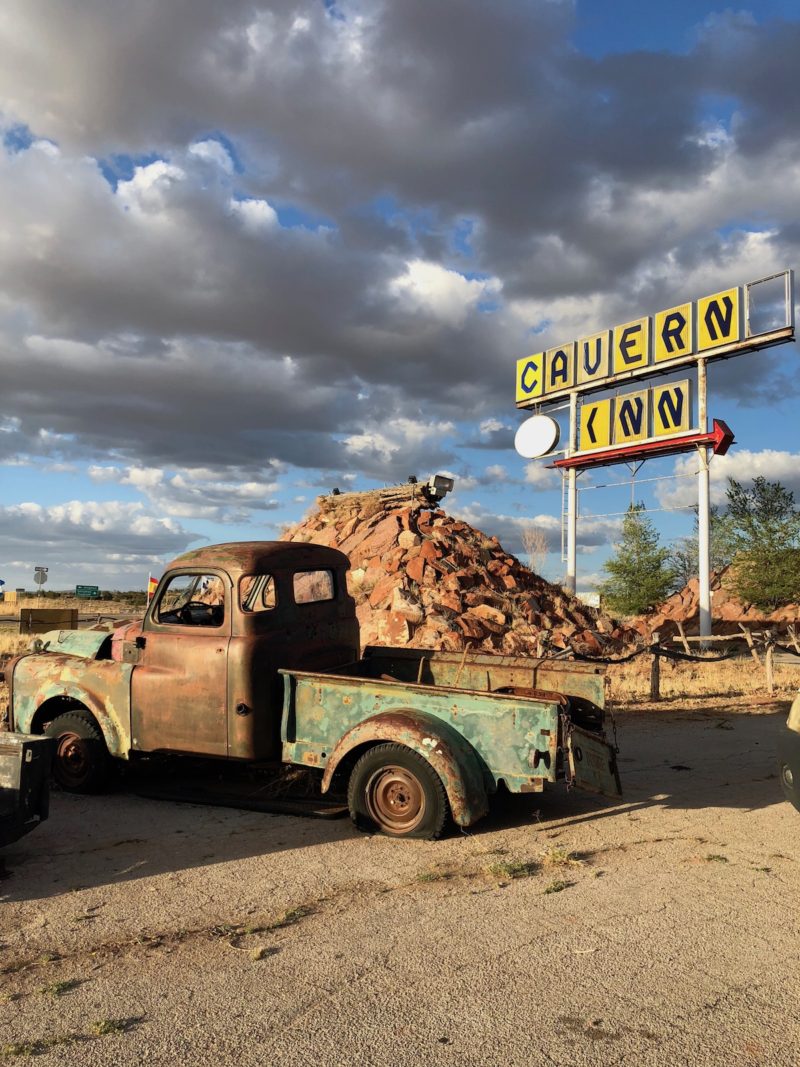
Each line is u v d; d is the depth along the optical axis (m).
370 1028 3.04
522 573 18.95
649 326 26.45
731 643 22.61
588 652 16.66
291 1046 2.92
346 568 7.65
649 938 3.88
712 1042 2.93
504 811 6.35
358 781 5.71
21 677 7.17
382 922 4.09
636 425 26.72
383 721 5.65
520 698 5.52
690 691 14.18
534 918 4.14
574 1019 3.10
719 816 6.22
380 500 20.59
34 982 3.45
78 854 5.29
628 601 32.28
